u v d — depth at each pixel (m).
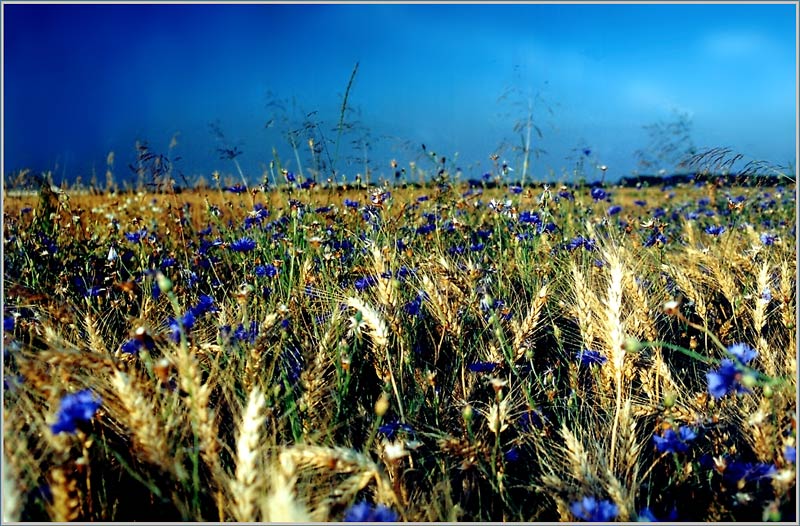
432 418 2.63
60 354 1.92
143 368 2.48
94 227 5.07
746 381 1.84
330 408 2.46
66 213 5.07
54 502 1.76
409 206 5.12
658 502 2.23
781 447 2.07
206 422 1.85
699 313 3.20
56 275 3.90
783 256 4.25
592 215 5.66
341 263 4.00
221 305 3.10
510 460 2.38
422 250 4.24
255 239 4.43
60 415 1.75
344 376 2.59
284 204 5.00
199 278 4.14
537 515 2.15
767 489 2.10
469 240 4.67
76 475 1.96
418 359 3.05
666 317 3.41
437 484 2.12
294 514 1.48
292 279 3.55
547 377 2.80
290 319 3.08
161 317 3.14
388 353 2.64
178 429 2.10
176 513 2.02
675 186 8.83
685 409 2.43
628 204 7.98
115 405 1.92
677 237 5.91
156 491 1.84
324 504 1.76
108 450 2.01
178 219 4.99
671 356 3.13
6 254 4.02
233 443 2.36
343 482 1.95
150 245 4.37
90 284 3.80
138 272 4.17
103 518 1.94
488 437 2.48
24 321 2.89
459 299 3.04
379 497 1.89
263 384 2.37
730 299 3.38
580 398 2.77
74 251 4.40
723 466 2.09
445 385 2.83
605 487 1.98
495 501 2.24
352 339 2.86
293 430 2.18
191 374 1.87
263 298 3.32
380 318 2.69
